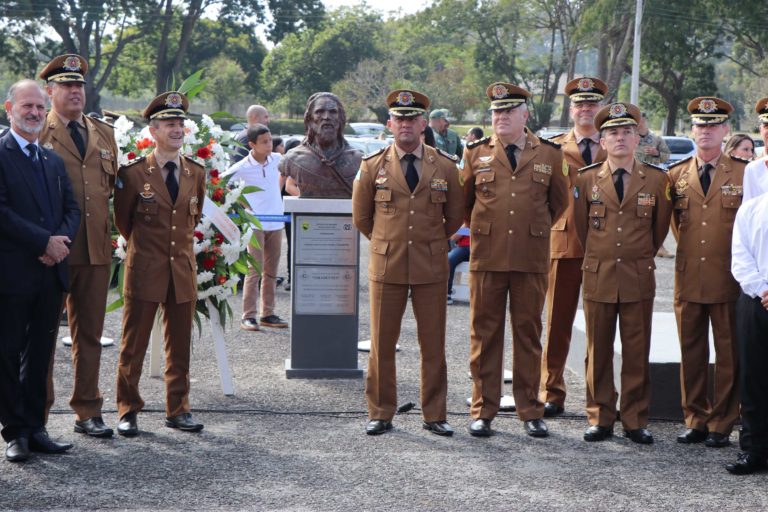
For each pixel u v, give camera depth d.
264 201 8.64
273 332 8.53
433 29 49.62
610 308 5.69
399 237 5.68
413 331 8.70
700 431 5.65
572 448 5.50
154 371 7.02
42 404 5.23
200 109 62.03
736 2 41.44
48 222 5.09
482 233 5.73
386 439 5.61
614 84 39.84
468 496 4.68
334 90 60.09
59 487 4.70
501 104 5.66
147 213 5.62
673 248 15.09
